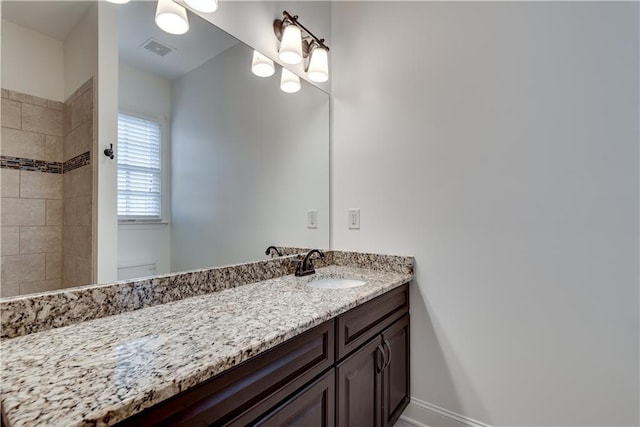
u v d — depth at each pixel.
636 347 1.19
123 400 0.53
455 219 1.58
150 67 1.17
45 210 0.89
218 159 1.42
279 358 0.86
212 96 1.39
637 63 1.18
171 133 1.23
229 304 1.10
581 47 1.29
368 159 1.86
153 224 1.17
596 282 1.25
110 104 1.05
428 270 1.66
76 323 0.90
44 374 0.61
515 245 1.42
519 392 1.42
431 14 1.67
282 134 1.73
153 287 1.09
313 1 1.91
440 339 1.62
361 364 1.25
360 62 1.92
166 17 1.21
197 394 0.66
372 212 1.84
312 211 1.90
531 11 1.39
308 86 1.88
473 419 1.53
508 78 1.44
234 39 1.47
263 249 1.62
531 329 1.39
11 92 0.84
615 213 1.22
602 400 1.25
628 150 1.20
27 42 0.87
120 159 1.07
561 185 1.32
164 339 0.79
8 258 0.82
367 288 1.36
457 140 1.57
